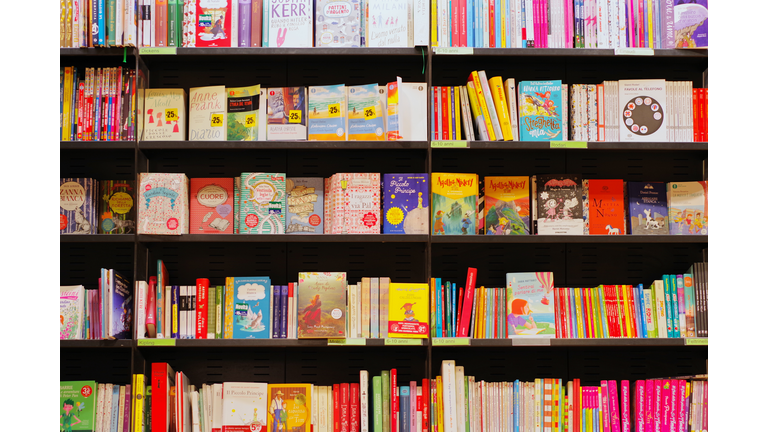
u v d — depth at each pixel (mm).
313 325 2896
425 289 2969
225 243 3281
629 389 3109
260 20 3150
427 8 3086
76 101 3053
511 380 3225
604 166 3338
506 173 3340
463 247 3312
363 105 3117
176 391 2846
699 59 3268
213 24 3129
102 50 3021
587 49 3105
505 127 3045
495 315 2998
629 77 3361
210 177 3240
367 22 3152
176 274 3254
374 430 2854
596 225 3137
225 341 2875
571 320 2998
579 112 3127
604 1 3156
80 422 2826
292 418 2879
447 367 2881
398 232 3025
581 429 2904
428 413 2859
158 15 3125
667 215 3152
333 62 3334
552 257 3314
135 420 2822
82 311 2912
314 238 2963
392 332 2922
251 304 2957
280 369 3203
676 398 2908
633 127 3094
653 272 3316
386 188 3062
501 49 3082
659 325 2973
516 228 3117
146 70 3225
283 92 3127
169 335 2930
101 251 3252
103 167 3295
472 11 3141
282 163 3318
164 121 3100
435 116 3100
